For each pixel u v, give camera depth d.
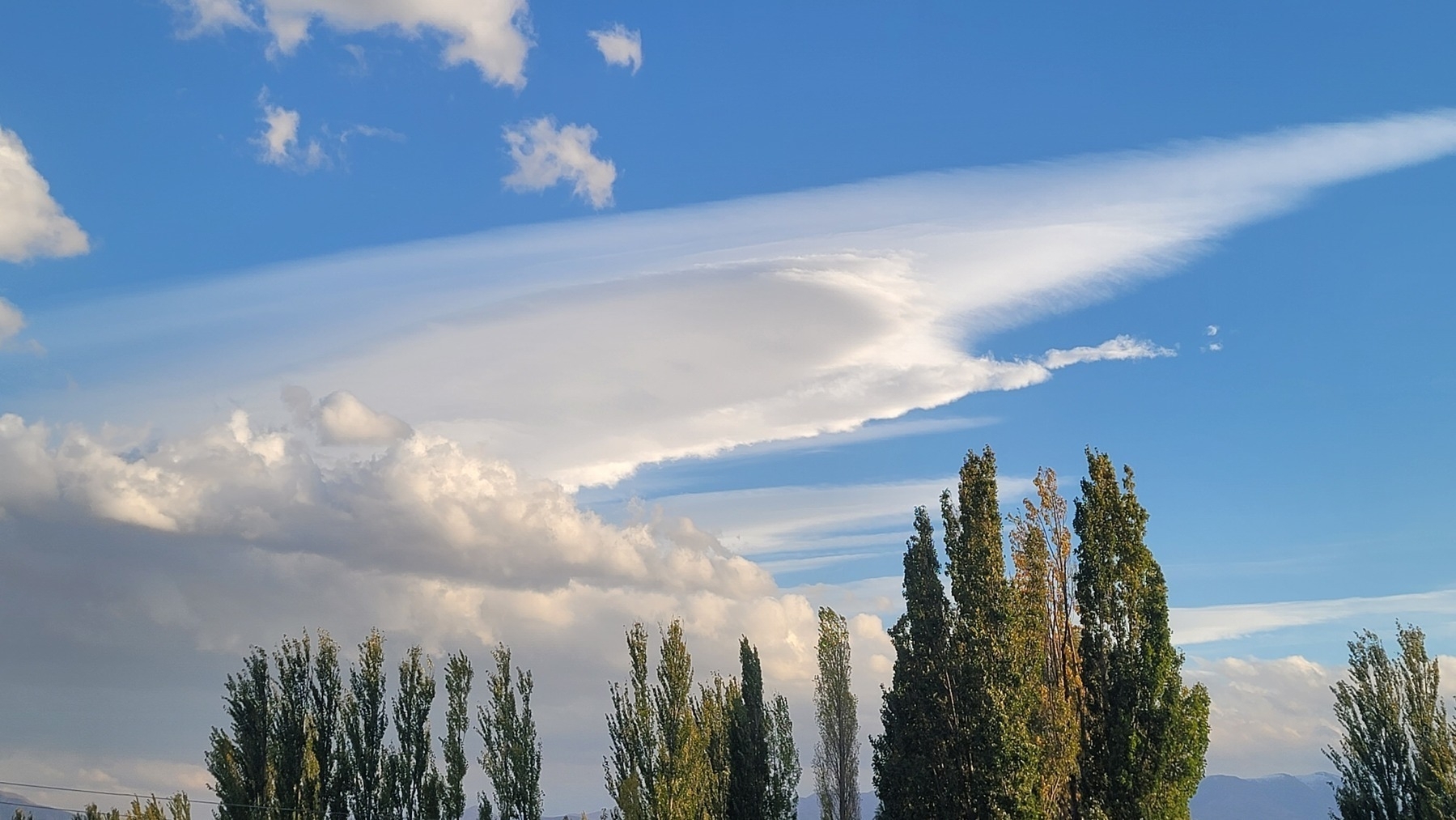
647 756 47.62
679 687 48.69
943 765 41.34
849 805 57.84
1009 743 39.16
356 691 53.44
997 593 41.81
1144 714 40.75
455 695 55.56
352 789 51.62
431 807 52.50
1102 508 43.66
